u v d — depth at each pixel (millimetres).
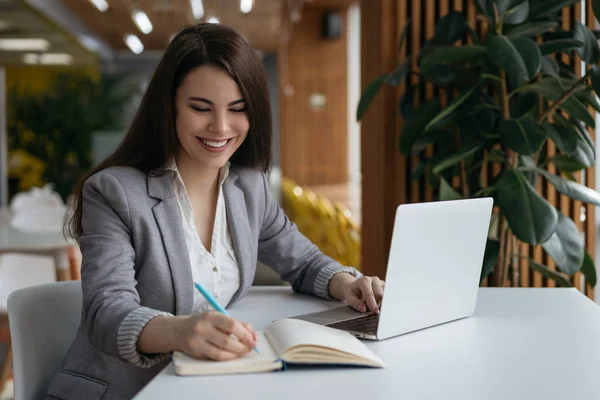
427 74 2625
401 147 2830
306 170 17266
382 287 1729
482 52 2521
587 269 2684
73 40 12852
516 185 2344
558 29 2730
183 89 1638
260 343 1397
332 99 17078
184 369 1271
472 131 2627
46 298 1828
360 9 3545
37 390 1746
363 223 3557
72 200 1797
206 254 1775
